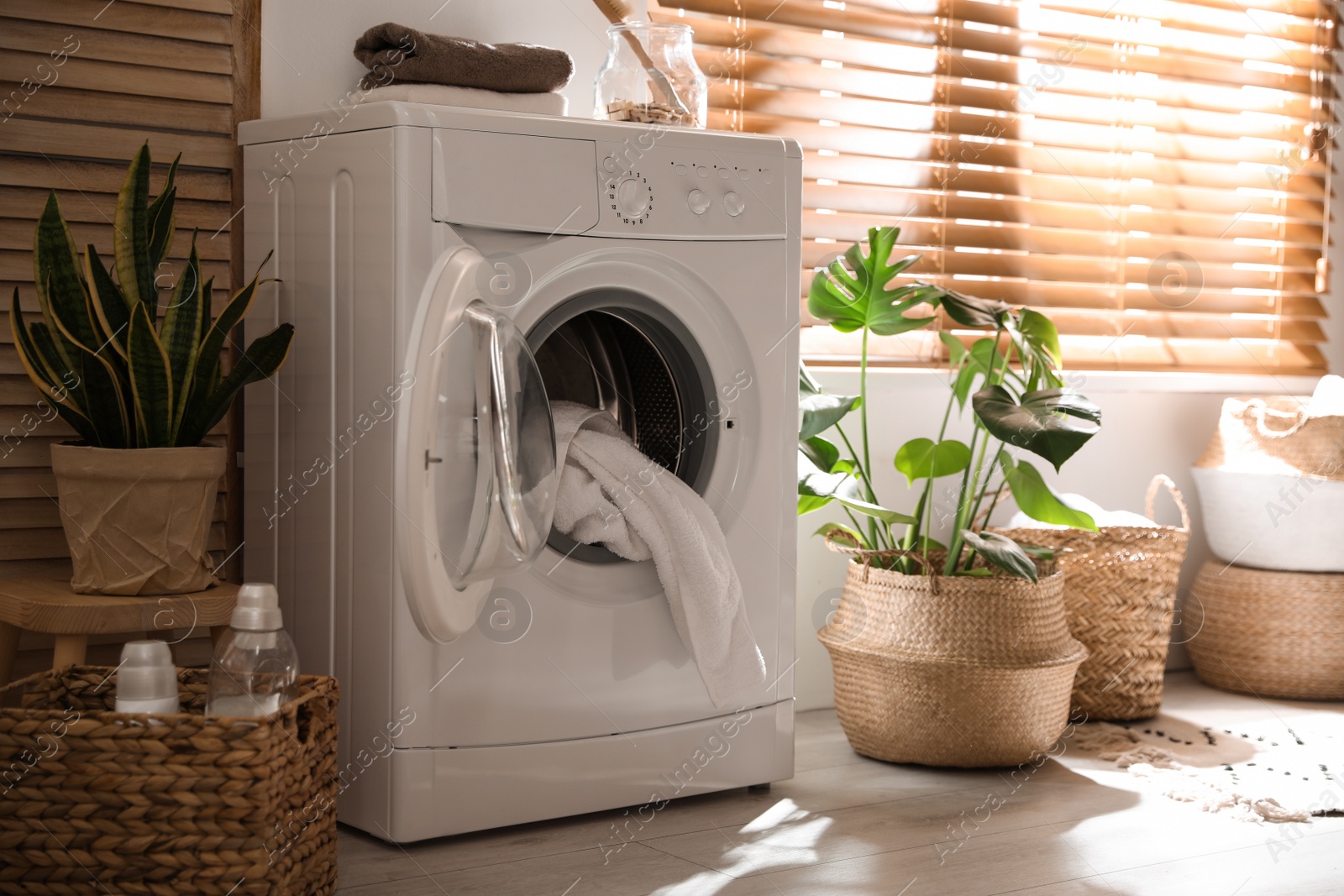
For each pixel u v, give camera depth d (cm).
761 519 187
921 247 266
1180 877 157
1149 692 241
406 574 149
